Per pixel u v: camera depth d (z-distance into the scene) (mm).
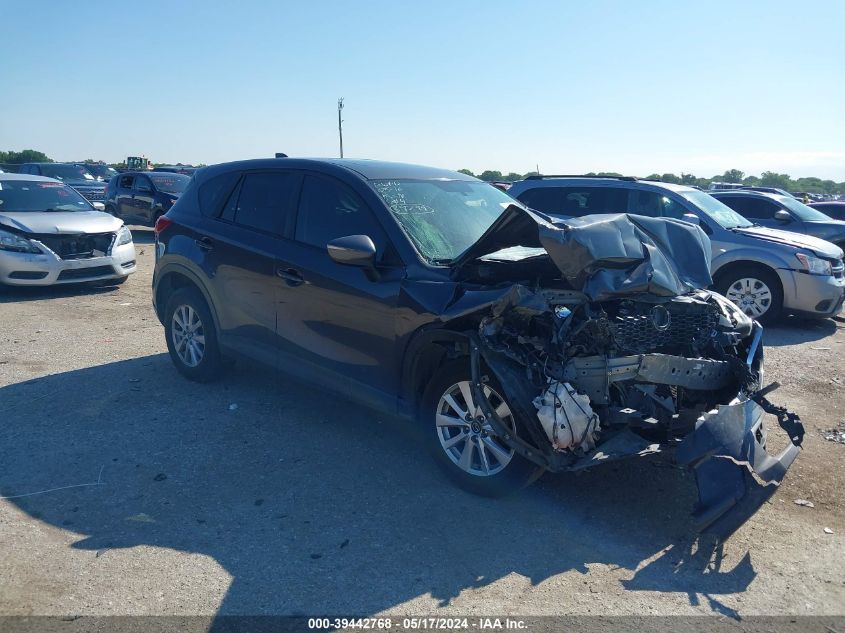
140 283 11617
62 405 5633
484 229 4996
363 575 3420
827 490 4406
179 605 3174
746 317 4484
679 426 3926
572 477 4477
